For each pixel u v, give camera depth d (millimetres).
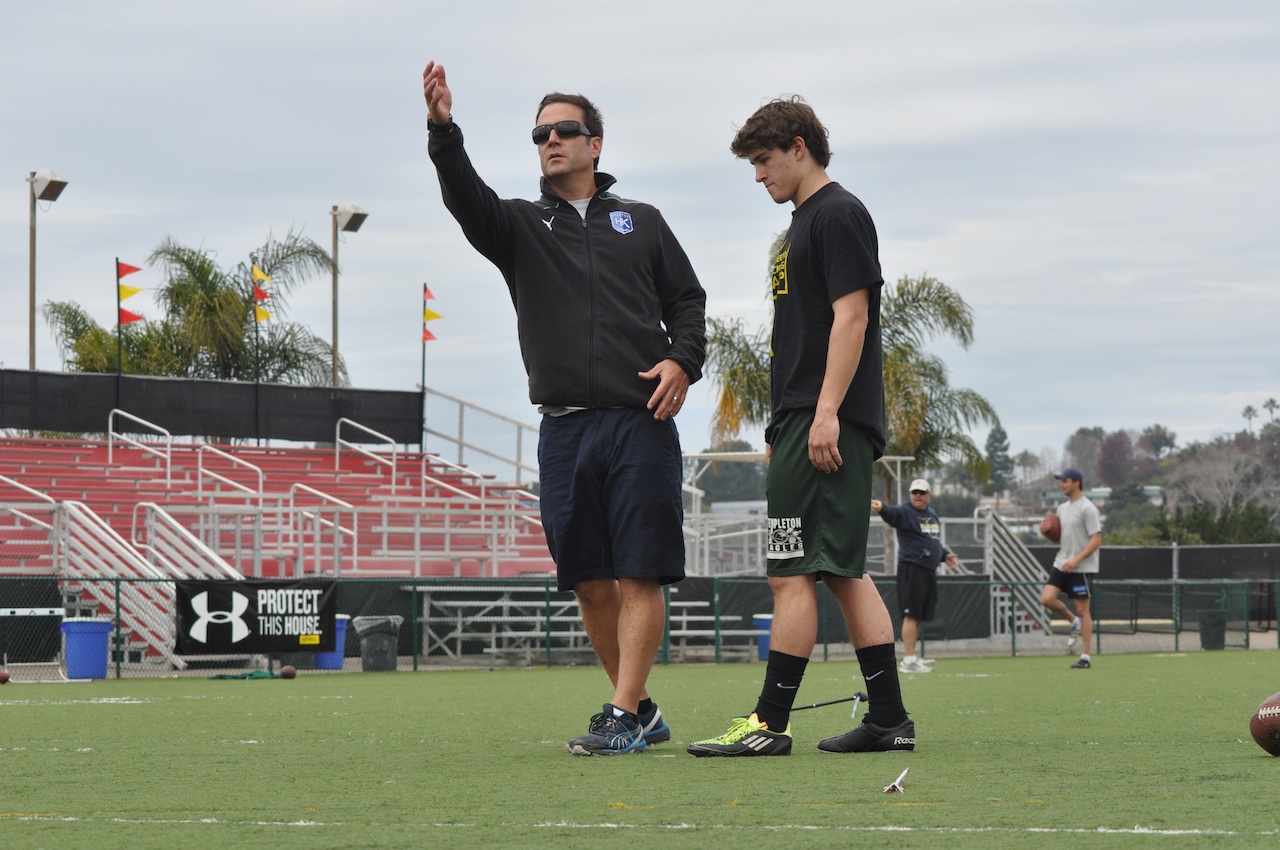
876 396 6824
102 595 24484
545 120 7355
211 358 43312
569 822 4477
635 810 4727
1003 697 12797
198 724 10219
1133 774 5629
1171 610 31688
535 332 7234
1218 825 4215
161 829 4512
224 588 20516
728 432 38312
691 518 34219
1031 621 31609
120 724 10297
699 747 6629
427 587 25078
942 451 39219
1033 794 5020
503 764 6461
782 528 6750
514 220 7281
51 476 30922
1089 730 8516
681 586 26656
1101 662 22797
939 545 20047
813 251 6801
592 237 7281
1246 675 17516
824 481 6699
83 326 44219
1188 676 17328
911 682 16109
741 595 27047
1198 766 5906
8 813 4969
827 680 17359
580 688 16359
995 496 189875
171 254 43344
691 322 7355
